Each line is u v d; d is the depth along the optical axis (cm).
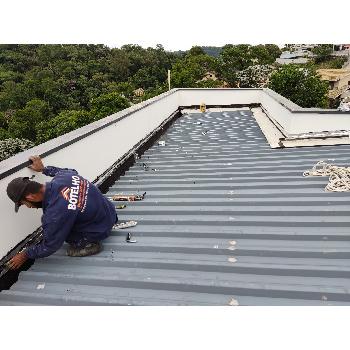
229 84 5788
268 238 314
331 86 5919
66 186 266
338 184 403
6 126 7969
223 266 273
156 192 444
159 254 302
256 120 885
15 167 283
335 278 255
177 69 6812
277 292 241
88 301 245
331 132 631
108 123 491
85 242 300
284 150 599
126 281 264
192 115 1039
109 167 502
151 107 734
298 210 355
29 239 307
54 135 5469
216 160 572
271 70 4725
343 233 310
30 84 9119
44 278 277
